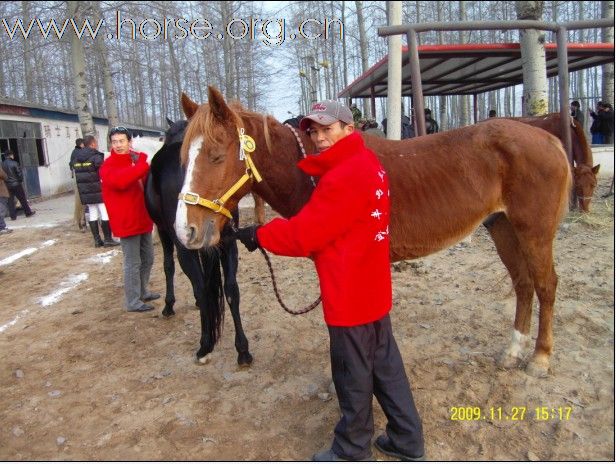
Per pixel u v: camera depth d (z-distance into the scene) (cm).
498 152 288
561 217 306
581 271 478
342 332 219
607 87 1354
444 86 1256
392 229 279
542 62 711
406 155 287
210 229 249
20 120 1462
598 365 315
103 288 558
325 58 1994
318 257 217
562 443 249
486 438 257
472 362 333
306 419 284
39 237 880
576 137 652
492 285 468
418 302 441
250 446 263
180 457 257
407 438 235
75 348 398
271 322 423
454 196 283
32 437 281
